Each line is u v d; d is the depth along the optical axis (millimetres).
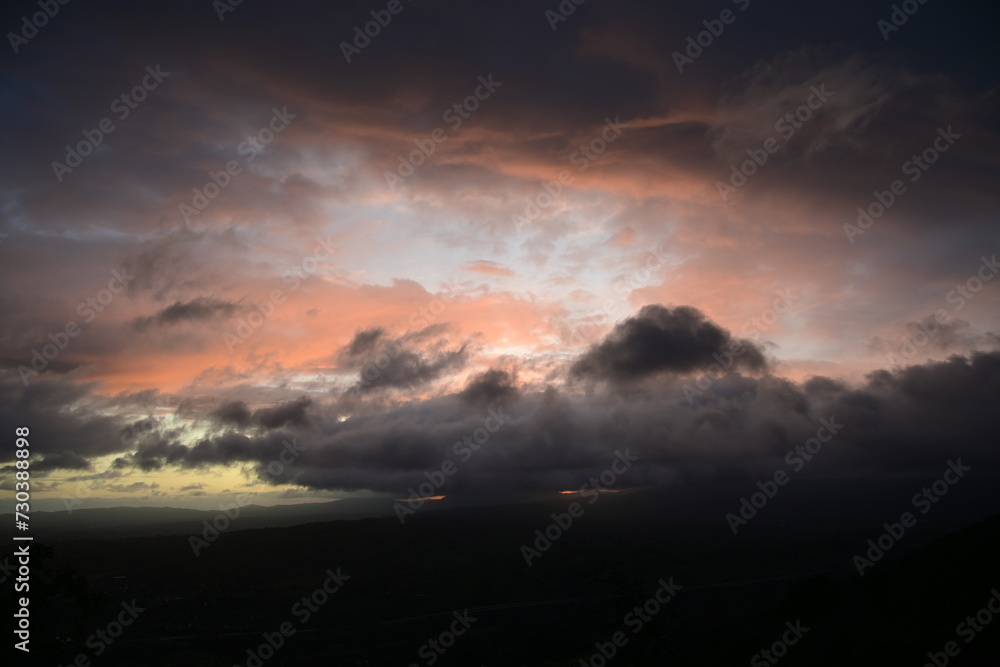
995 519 44375
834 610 45031
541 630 105188
